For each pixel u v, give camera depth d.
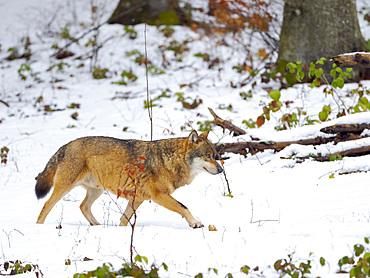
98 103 21.19
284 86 19.89
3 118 19.95
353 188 10.46
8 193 12.51
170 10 29.14
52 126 18.64
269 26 25.03
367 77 20.12
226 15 25.20
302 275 6.71
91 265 7.55
